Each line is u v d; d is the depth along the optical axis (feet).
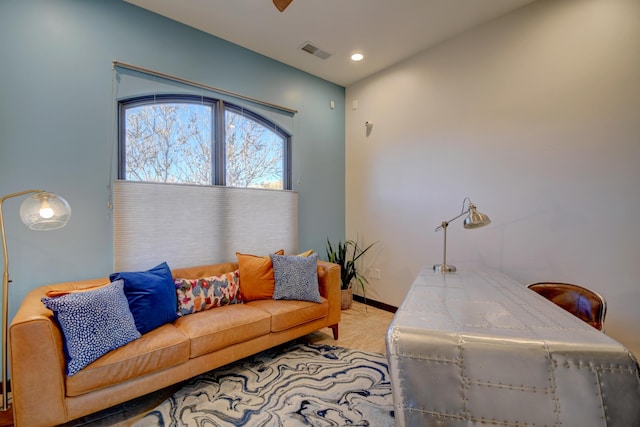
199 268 8.86
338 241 13.88
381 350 8.72
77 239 7.47
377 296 12.94
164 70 8.85
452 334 3.57
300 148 12.42
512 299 5.27
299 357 8.27
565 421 3.02
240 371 7.52
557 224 8.08
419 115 11.27
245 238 10.37
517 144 8.79
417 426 3.35
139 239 8.22
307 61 11.69
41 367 4.80
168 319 6.92
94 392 5.24
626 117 7.04
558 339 3.38
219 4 8.36
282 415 5.88
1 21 6.64
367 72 12.71
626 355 3.08
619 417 2.94
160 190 8.58
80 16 7.55
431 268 8.51
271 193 11.10
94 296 5.60
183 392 6.64
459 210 10.16
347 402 6.28
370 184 13.15
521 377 3.18
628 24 7.00
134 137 8.55
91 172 7.66
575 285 7.20
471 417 3.23
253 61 10.87
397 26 9.50
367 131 13.23
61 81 7.29
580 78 7.66
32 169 6.94
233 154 10.50
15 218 6.77
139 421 5.70
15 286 6.77
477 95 9.62
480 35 9.50
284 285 8.81
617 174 7.18
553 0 8.07
